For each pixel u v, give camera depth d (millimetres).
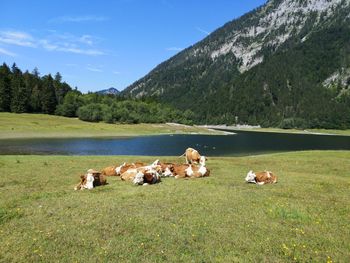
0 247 11164
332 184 22094
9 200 16375
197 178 23547
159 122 166875
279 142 113250
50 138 89562
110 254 10648
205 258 10438
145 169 22750
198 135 135375
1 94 131000
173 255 10609
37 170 25812
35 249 11008
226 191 18469
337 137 165250
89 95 172875
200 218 13570
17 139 83500
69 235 12000
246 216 13953
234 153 69312
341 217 14352
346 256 10711
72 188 19781
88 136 100625
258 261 10336
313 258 10555
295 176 25531
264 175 22203
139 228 12578
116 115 145000
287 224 13289
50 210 14672
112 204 15414
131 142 89875
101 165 29625
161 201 15977
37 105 140000
